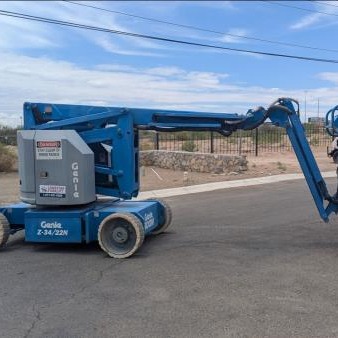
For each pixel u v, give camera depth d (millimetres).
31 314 5508
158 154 24844
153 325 5117
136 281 6656
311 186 8562
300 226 10258
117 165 8602
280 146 37812
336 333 4812
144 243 8953
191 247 8562
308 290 6105
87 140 8617
